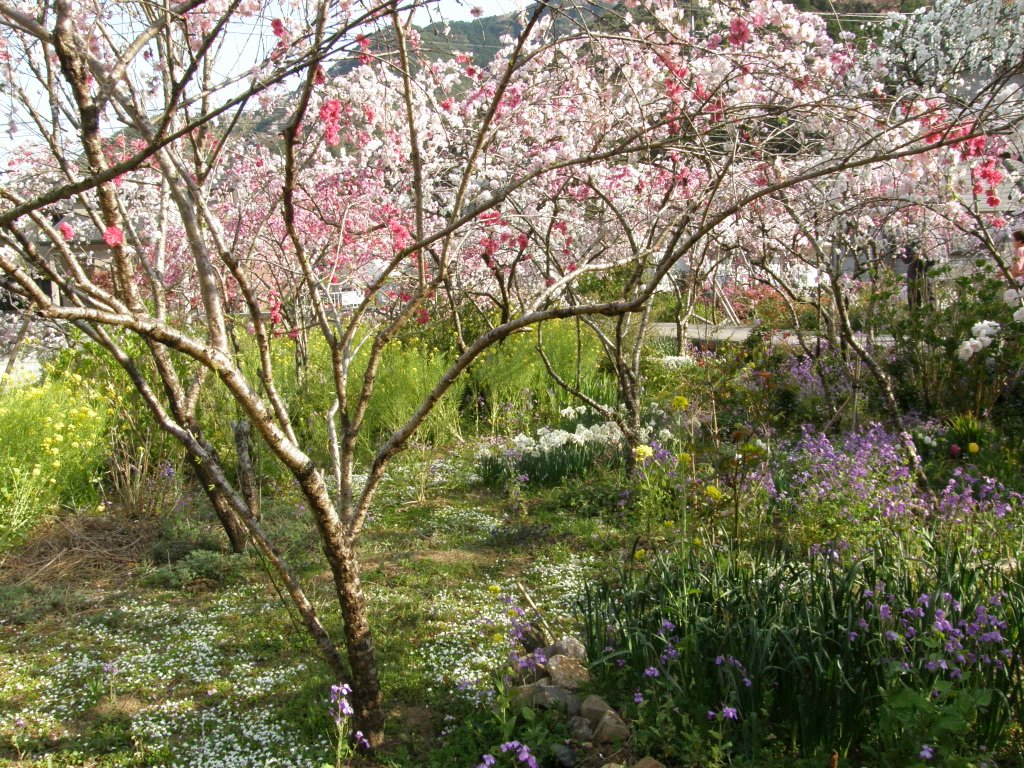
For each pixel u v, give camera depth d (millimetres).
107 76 3207
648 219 7078
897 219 7754
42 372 9719
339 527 3338
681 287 11828
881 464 5480
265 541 3463
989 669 3053
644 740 3115
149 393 3512
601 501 6586
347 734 3461
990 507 5125
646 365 10234
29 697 4074
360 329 11398
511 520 6523
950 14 7621
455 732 3537
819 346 9398
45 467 6434
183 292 10211
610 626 3822
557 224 7484
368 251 9867
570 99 6625
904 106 4879
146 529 6371
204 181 3721
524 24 4281
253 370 8773
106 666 4152
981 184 5215
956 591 3434
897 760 2811
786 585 3600
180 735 3719
